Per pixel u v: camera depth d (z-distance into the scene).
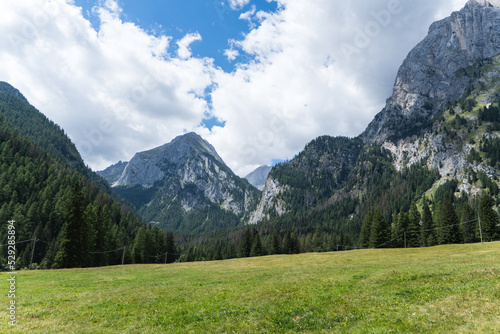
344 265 50.16
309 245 179.62
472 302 16.80
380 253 70.81
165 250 138.12
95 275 49.44
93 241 95.25
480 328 13.16
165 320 19.67
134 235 168.12
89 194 183.38
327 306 20.16
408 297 20.14
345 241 172.75
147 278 44.16
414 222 125.12
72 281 41.56
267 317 18.84
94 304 25.27
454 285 21.62
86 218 87.50
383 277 29.45
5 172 160.75
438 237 116.25
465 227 118.69
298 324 17.03
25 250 114.31
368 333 14.51
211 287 31.78
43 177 180.50
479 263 33.88
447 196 120.06
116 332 17.61
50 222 136.62
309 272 39.84
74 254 74.06
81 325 19.17
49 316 21.67
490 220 109.81
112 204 188.88
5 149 186.75
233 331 16.81
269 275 39.66
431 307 17.19
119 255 112.06
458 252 59.88
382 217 124.38
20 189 156.00
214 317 19.75
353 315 17.58
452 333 13.23
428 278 25.95
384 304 19.16
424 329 14.14
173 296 27.30
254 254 147.38
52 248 108.50
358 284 27.22
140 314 21.44
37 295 30.39
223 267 61.22
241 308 21.56
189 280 39.44
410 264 42.44
